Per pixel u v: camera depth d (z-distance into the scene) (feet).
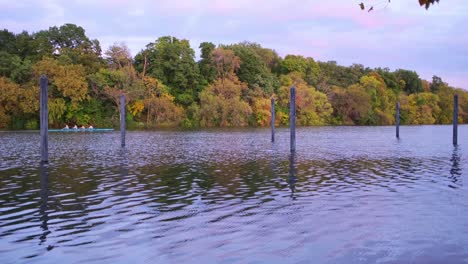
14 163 83.15
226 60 303.68
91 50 275.59
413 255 30.25
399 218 40.19
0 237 34.55
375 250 31.27
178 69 286.66
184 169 74.64
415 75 453.17
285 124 322.34
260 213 42.19
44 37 264.52
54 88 240.53
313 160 89.25
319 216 40.96
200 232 35.81
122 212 42.75
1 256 30.25
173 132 216.13
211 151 110.01
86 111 255.09
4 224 38.40
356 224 38.14
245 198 49.52
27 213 42.39
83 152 106.93
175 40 302.25
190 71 288.30
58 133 207.00
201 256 30.14
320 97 338.95
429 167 77.97
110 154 101.65
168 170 73.36
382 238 34.04
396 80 437.58
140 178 64.39
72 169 74.49
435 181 61.72
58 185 58.23
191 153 104.47
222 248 31.78
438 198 49.42
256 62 320.50
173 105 271.69
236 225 37.88
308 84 362.33
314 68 385.09
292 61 371.15
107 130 234.79
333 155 100.22
